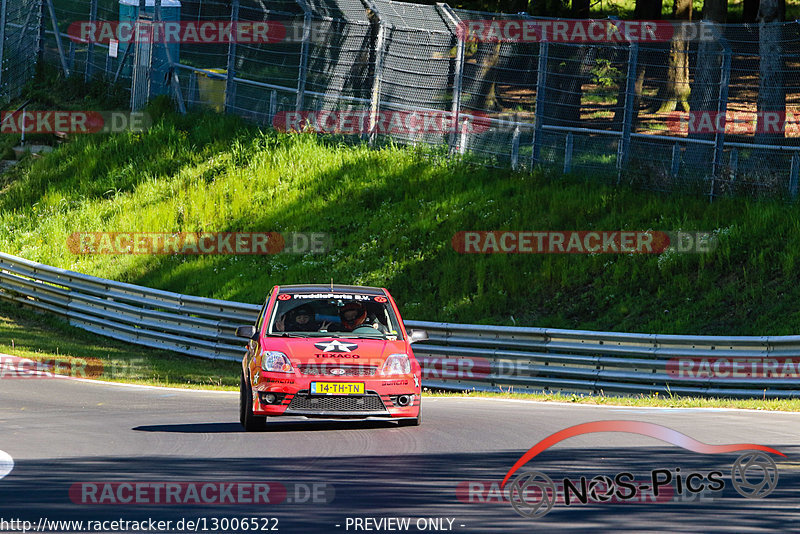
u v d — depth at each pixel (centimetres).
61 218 10612
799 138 10744
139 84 11819
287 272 9112
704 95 8825
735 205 8144
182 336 8094
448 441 3822
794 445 3716
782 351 5825
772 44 8800
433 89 10194
